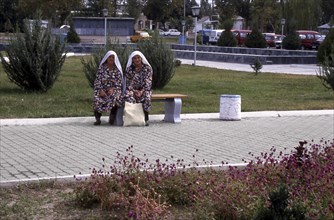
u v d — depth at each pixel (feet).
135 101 36.94
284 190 15.19
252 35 148.46
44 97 48.06
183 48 150.71
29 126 36.06
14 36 50.93
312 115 44.14
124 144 30.78
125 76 37.50
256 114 42.98
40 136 32.76
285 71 91.30
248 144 31.78
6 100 45.09
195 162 24.68
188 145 30.99
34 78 50.42
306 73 87.04
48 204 19.39
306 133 35.96
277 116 43.16
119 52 48.65
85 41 156.15
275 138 33.91
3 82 58.44
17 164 25.48
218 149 30.09
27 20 50.65
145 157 27.45
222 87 62.49
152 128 36.27
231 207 17.22
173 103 38.47
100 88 36.78
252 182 18.80
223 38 153.58
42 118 38.04
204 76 76.89
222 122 39.63
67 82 62.59
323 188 17.71
